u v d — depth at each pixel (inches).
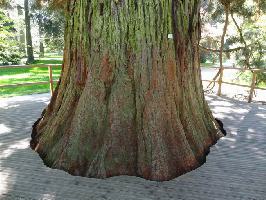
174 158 182.9
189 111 210.8
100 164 178.7
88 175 177.2
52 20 936.3
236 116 293.7
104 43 180.5
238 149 218.8
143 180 174.1
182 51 198.7
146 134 181.8
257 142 231.6
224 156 207.5
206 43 588.7
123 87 182.5
